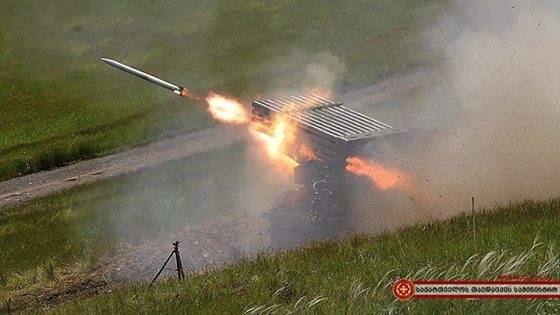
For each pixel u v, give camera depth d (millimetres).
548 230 70812
